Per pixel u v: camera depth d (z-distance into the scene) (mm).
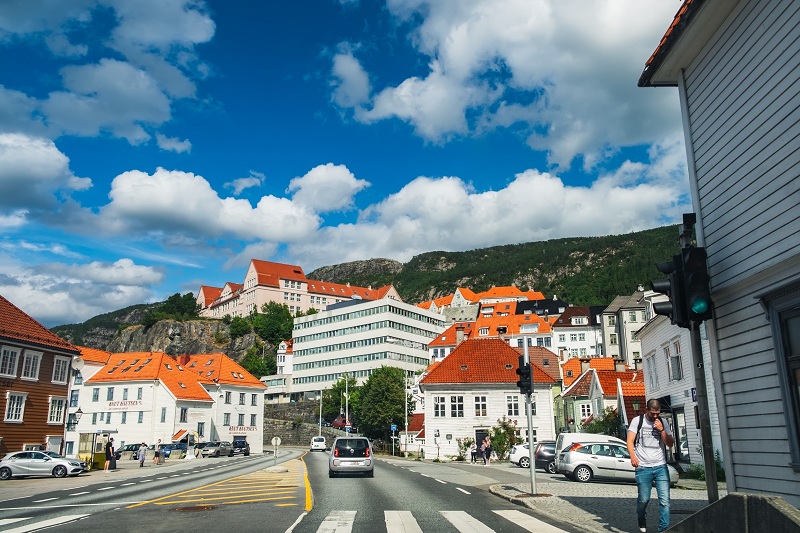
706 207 11922
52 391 39156
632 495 17359
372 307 114188
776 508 6379
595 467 23328
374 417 79375
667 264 9883
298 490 19875
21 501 18141
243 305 182875
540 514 13781
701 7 10859
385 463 42906
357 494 18500
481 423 52344
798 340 9211
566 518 12758
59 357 40062
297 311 176125
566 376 66375
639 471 10539
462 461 50438
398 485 21922
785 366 9422
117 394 68688
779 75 9609
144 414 66938
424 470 32531
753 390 10430
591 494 17703
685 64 12609
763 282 10070
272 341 162250
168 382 68812
